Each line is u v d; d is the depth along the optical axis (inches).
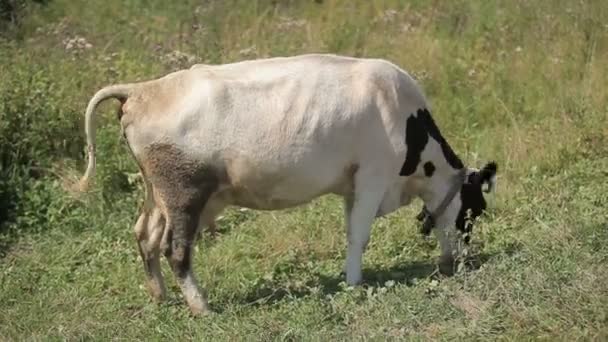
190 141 521.3
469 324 470.9
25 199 734.5
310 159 527.8
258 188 534.0
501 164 738.2
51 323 549.0
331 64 539.2
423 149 556.1
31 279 623.2
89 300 580.4
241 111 522.0
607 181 681.6
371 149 539.2
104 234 685.3
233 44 955.3
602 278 480.7
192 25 1003.9
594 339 437.1
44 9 1091.3
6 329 544.4
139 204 717.3
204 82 524.7
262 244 642.8
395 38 964.0
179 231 533.3
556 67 868.0
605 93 808.9
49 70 854.5
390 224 647.8
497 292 494.9
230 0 1088.8
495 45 930.1
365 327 486.9
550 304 469.1
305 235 649.6
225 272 612.4
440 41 948.6
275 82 527.8
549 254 532.1
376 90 536.7
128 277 610.2
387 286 531.8
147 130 525.3
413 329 480.7
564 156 733.3
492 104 835.4
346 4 1078.4
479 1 1005.2
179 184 527.8
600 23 912.3
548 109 817.5
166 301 565.0
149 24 1036.5
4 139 767.7
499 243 605.0
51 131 783.7
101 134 775.1
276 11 1069.8
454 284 518.9
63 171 760.3
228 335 495.5
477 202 583.2
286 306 524.4
